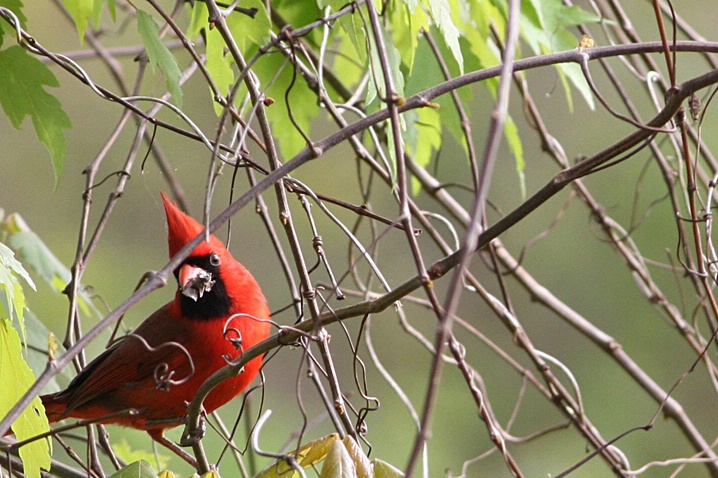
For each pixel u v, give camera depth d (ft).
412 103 15.49
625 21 22.79
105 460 27.43
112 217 38.60
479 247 15.21
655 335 35.60
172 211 20.99
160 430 21.80
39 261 22.68
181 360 21.06
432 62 22.57
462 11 22.91
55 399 22.18
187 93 35.68
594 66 35.47
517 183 36.55
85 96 38.83
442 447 35.55
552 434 35.27
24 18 19.04
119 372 21.40
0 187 38.63
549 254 36.63
